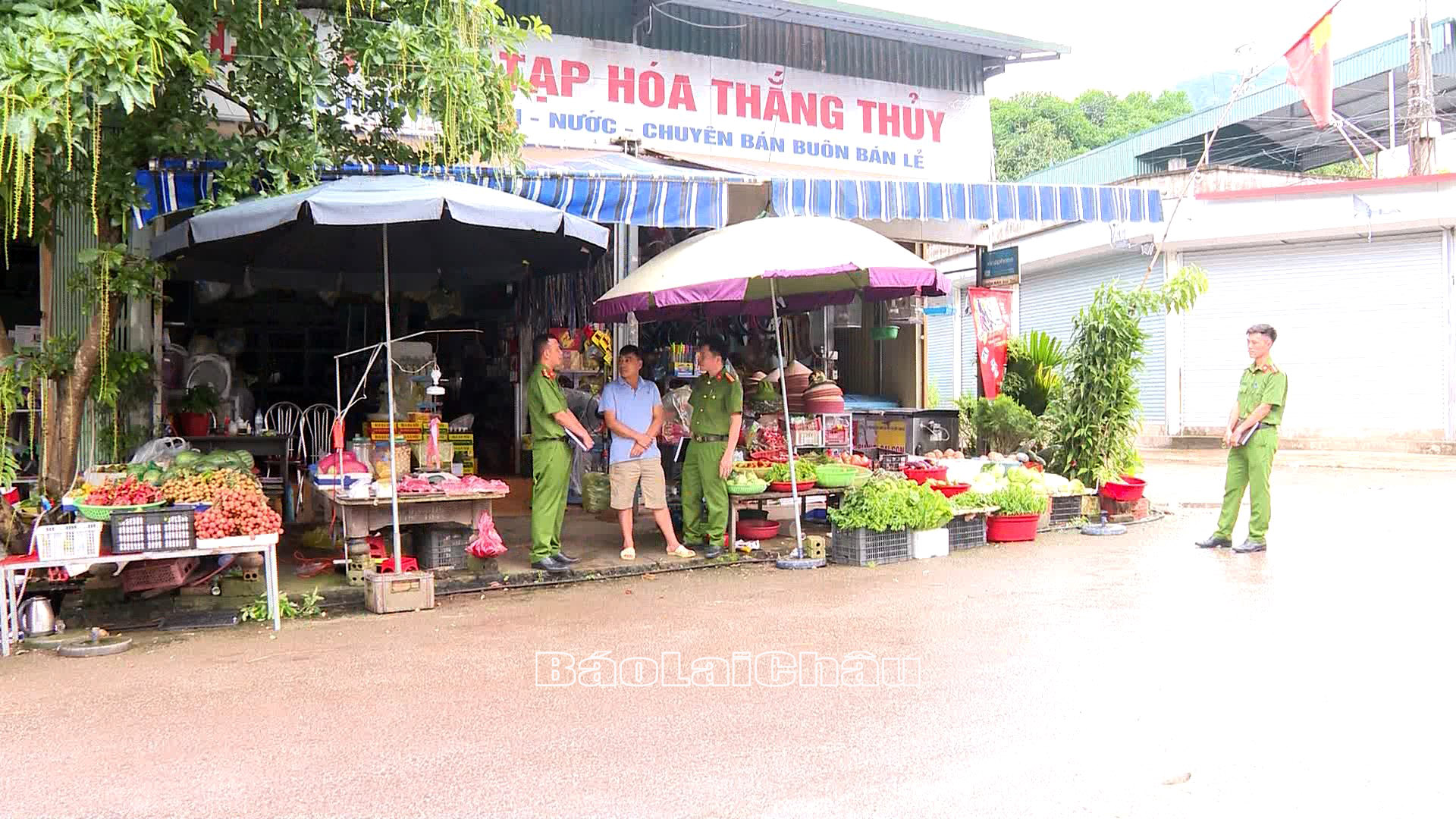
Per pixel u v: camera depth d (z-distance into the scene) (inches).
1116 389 455.8
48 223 295.4
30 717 189.0
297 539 372.5
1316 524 425.7
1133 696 194.2
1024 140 1711.4
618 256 451.8
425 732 178.5
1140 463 470.0
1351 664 213.9
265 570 262.4
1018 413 504.1
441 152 327.3
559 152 478.6
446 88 308.2
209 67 262.7
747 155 520.4
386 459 320.5
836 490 360.2
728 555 343.6
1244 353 904.9
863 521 337.1
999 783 153.8
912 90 560.7
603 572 317.7
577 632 248.5
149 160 294.5
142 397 358.0
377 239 343.3
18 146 225.5
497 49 461.1
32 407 330.0
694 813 144.5
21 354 305.4
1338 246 864.3
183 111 289.4
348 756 167.3
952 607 273.0
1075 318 470.6
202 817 145.0
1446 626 245.1
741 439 414.9
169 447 326.6
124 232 289.9
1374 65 1015.6
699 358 344.8
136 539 242.7
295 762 164.9
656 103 498.9
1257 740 170.4
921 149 564.4
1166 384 939.3
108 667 223.3
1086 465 457.7
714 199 351.3
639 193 341.1
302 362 471.8
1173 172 967.6
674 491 424.5
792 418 460.8
